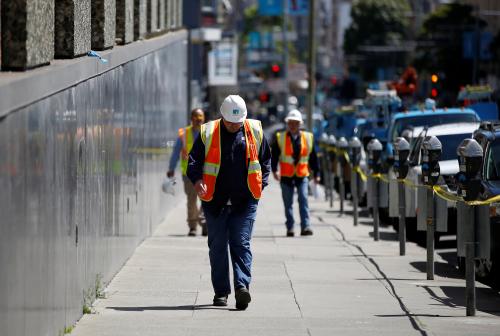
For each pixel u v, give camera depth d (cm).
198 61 11006
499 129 3416
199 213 4372
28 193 1891
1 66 1956
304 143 4438
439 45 17425
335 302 2717
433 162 3092
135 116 3694
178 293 2833
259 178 2541
